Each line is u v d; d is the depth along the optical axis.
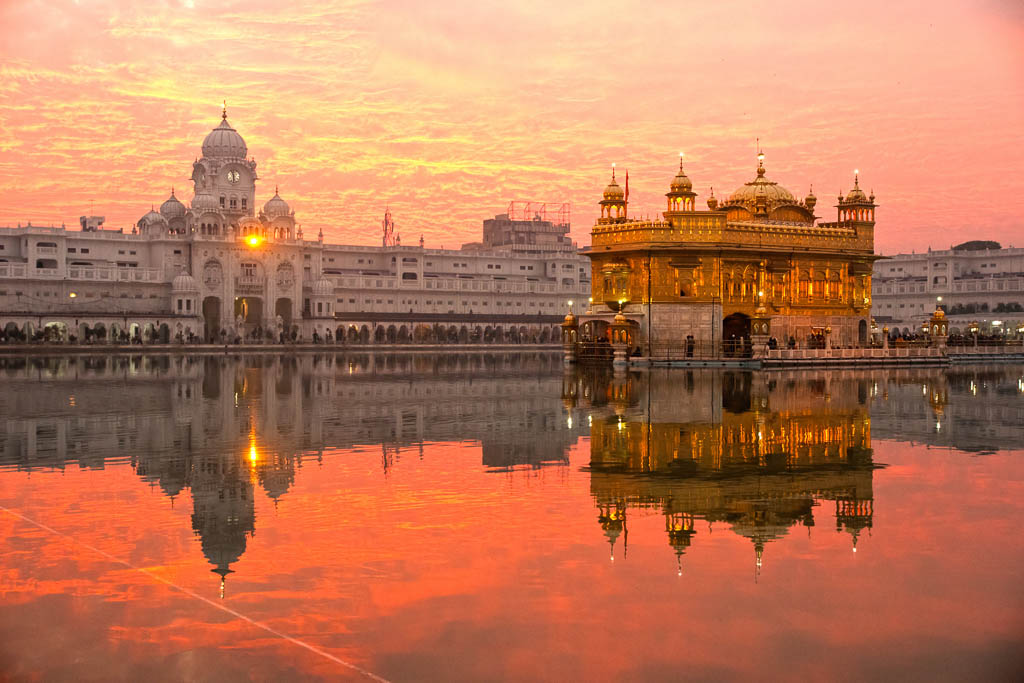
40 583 13.42
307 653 10.86
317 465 23.70
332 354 123.38
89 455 25.33
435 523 17.06
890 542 15.65
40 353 114.19
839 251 93.88
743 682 10.03
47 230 149.12
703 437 29.12
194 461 24.31
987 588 13.12
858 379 60.69
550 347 165.12
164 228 160.88
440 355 121.50
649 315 85.00
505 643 11.11
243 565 14.30
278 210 163.75
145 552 15.09
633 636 11.32
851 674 10.23
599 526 16.81
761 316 79.06
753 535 16.11
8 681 10.12
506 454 25.56
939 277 190.25
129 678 10.19
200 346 130.25
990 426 32.16
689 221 85.19
